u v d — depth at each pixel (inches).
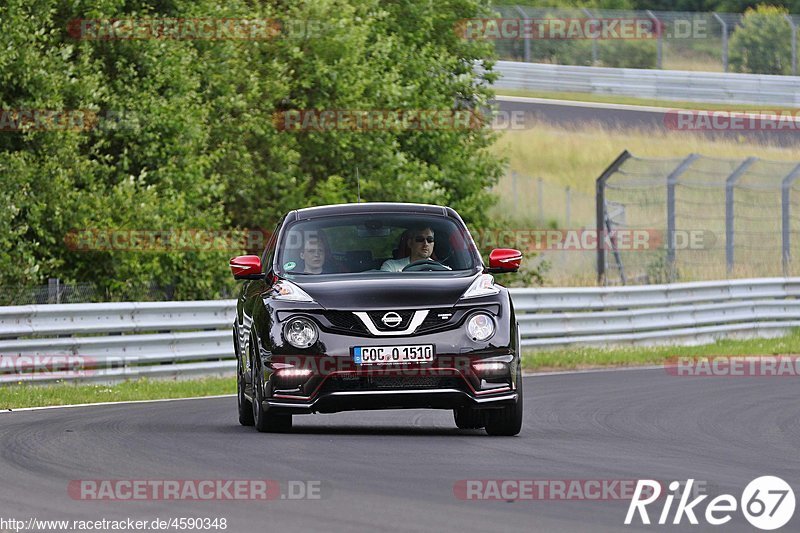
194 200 3122.5
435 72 4138.8
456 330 1363.2
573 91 6998.0
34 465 1149.1
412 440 1349.7
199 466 1138.0
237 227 3250.5
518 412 1396.4
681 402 1883.6
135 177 3137.3
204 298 3083.2
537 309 2908.5
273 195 3548.2
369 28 3836.1
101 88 2960.1
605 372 2524.6
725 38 7175.2
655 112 6870.1
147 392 2139.5
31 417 1674.5
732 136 6510.8
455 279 1421.0
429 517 885.8
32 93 2854.3
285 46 3565.5
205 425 1552.7
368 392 1349.7
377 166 3718.0
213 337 2484.0
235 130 3385.8
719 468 1163.9
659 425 1571.1
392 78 3745.1
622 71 6983.3
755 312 3425.2
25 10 2930.6
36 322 2241.6
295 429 1491.1
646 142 6417.3
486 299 1387.8
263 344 1387.8
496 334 1373.0
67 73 2935.5
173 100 3129.9
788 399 1934.1
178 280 3100.4
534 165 6117.1
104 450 1258.0
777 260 5019.7
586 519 888.3
